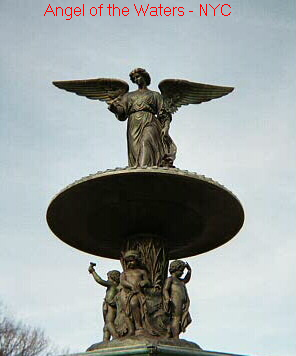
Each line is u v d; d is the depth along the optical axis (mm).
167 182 9500
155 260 10297
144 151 10273
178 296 9680
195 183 9523
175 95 11320
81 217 10547
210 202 10062
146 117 10578
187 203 10094
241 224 10695
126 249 10539
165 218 10383
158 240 10523
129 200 9984
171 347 8391
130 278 9688
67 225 10828
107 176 9328
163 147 10531
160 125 10695
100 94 11305
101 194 9836
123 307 9531
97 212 10344
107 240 11242
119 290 9805
